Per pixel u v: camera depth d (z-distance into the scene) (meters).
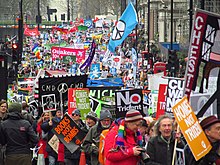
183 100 11.24
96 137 16.42
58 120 19.61
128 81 40.88
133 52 40.84
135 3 72.56
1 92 27.22
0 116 18.78
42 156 19.62
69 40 105.00
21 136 17.02
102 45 85.56
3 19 179.25
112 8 163.88
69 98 20.44
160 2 105.75
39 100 20.48
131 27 31.08
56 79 20.59
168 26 104.19
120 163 12.51
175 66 47.03
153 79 22.70
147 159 12.30
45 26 163.25
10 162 16.98
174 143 12.26
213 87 11.98
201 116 12.10
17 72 53.56
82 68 40.25
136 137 12.73
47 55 76.81
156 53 76.88
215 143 11.38
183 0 96.81
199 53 11.68
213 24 11.62
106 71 46.84
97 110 22.88
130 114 12.47
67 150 18.53
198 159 11.09
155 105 21.27
